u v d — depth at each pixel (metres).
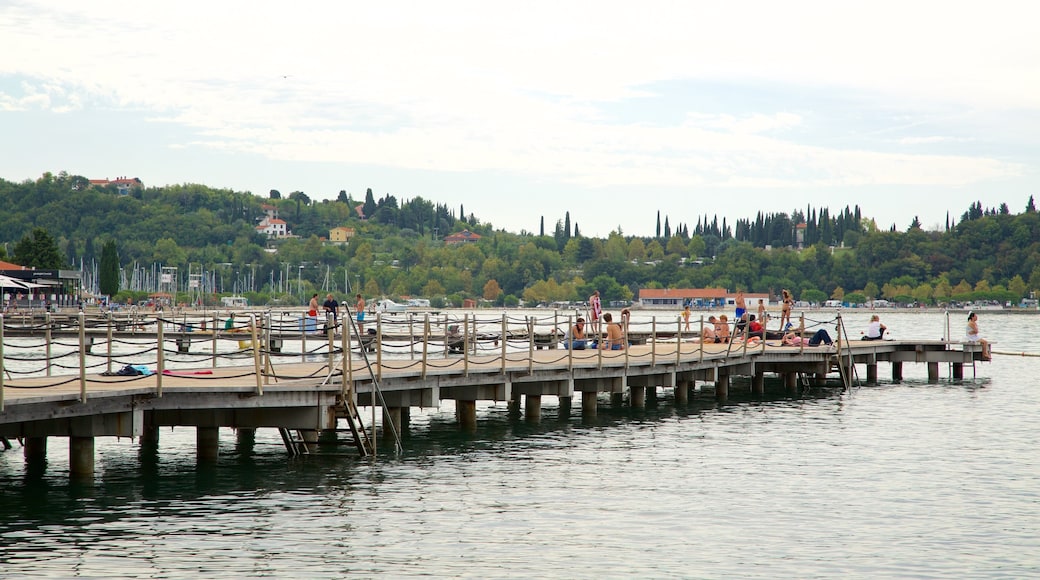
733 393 48.12
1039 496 24.52
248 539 19.78
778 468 27.91
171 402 23.42
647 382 40.75
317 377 28.56
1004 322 193.75
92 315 70.81
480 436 33.41
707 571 18.39
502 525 21.25
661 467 27.89
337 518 21.52
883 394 47.47
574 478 26.17
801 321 48.28
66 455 28.52
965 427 36.09
